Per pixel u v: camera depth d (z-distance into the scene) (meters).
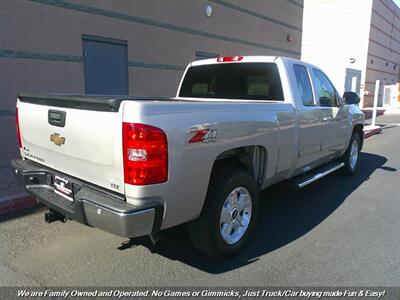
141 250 3.63
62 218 3.59
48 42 7.10
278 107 3.96
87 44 7.84
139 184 2.59
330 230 4.22
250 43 13.38
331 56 28.84
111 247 3.68
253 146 3.67
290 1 15.57
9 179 5.65
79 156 2.99
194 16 10.62
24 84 6.83
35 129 3.49
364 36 26.86
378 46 29.14
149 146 2.58
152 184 2.63
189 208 2.99
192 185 2.93
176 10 9.96
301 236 4.04
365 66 27.19
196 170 2.94
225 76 4.92
